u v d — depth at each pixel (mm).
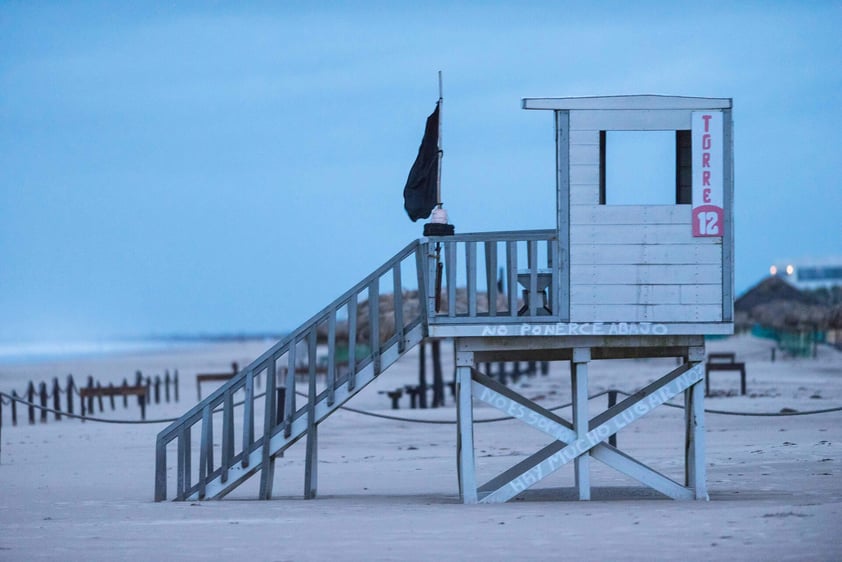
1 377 192750
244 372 42312
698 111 37469
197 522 34156
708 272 37531
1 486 49688
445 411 90562
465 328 37656
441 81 40812
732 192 37594
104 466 58844
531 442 64688
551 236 38094
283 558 26703
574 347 38094
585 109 37500
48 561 27312
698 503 35969
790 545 26125
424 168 41062
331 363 41625
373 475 50969
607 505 35969
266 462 41969
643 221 37594
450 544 28125
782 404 84250
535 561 25422
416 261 40375
